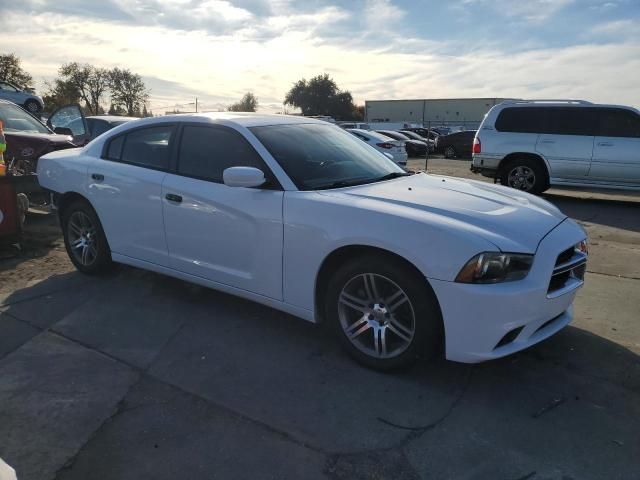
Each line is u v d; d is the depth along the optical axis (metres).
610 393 3.16
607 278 5.45
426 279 3.02
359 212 3.26
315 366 3.46
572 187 10.98
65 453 2.61
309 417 2.91
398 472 2.49
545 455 2.61
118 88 71.69
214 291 4.77
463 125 58.72
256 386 3.22
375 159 4.46
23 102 22.70
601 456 2.61
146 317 4.21
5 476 1.91
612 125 10.24
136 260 4.61
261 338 3.86
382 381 3.28
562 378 3.32
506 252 2.95
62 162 5.12
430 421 2.88
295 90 90.06
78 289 4.83
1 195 5.69
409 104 61.78
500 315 2.91
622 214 9.57
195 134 4.21
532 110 10.90
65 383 3.24
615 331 4.03
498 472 2.49
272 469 2.51
